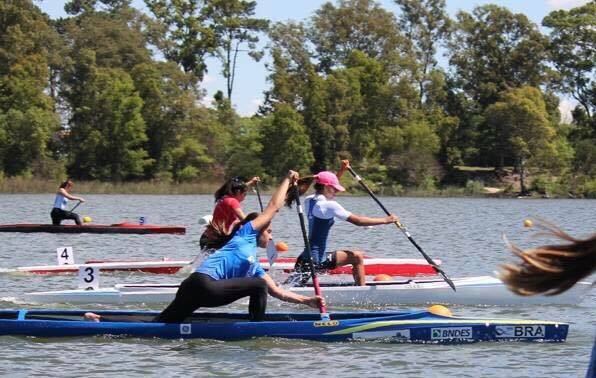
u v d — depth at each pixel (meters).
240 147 94.12
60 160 90.06
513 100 92.62
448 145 99.81
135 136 90.50
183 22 112.19
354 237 32.25
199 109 95.38
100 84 91.31
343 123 97.62
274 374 9.80
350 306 14.88
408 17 112.88
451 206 67.44
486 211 58.78
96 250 26.34
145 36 110.00
